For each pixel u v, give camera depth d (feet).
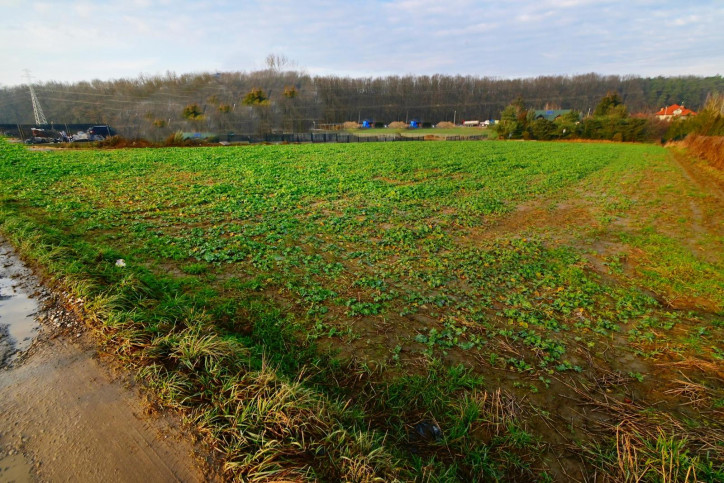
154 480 8.80
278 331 15.99
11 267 19.69
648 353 16.37
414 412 12.34
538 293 21.52
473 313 18.76
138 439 9.84
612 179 65.41
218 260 23.34
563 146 147.23
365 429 11.15
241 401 10.59
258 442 9.57
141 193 42.01
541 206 43.88
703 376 14.87
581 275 24.13
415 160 83.51
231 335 15.17
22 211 31.48
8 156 74.64
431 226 33.22
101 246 23.99
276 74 312.91
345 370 14.05
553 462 10.93
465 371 14.49
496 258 26.68
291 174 59.31
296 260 24.02
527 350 16.16
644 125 179.83
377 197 43.73
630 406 13.12
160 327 13.94
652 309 20.21
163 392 11.23
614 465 10.80
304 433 9.77
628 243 31.12
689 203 47.32
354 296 19.79
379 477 8.71
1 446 9.41
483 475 10.38
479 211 39.50
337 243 28.14
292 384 11.54
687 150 116.06
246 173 59.41
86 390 11.43
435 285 21.63
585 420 12.55
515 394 13.51
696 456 10.78
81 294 15.92
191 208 36.04
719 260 27.91
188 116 228.84
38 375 12.00
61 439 9.70
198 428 10.22
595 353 16.26
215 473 9.07
